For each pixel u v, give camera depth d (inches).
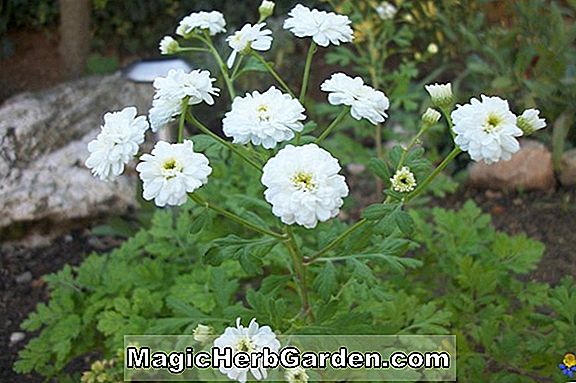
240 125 7.6
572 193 18.2
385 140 20.0
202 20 9.4
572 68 18.4
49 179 16.8
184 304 10.2
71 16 22.6
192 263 12.3
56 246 16.8
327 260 8.8
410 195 8.1
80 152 17.2
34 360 11.6
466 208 12.6
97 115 18.4
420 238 12.2
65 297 11.9
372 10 18.0
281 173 7.0
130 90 19.3
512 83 18.7
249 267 8.4
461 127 7.4
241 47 8.7
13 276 16.0
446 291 12.0
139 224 16.8
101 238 17.0
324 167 7.0
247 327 8.2
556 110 18.6
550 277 15.5
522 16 18.8
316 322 8.9
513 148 7.4
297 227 9.9
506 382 10.1
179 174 7.2
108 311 11.4
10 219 16.4
